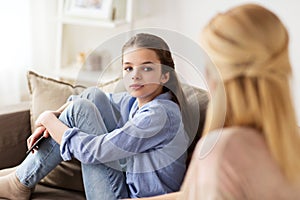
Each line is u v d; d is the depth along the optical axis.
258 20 0.81
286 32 0.83
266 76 0.79
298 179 0.81
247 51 0.79
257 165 0.80
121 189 1.41
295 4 2.41
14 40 2.59
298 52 2.47
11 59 2.59
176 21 2.74
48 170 1.52
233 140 0.82
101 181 1.40
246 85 0.80
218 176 0.80
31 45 2.73
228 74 0.81
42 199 1.55
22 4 2.59
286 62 0.81
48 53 2.88
